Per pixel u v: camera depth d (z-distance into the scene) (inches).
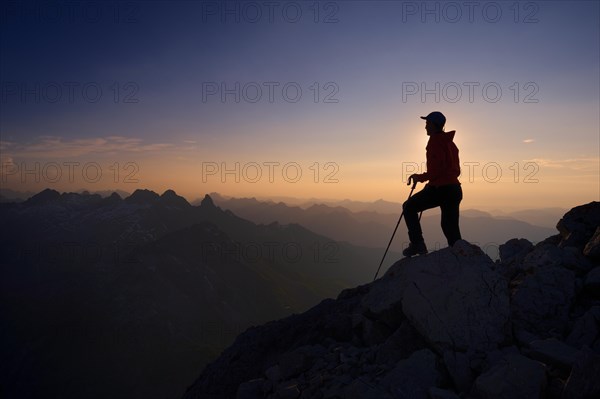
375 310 305.6
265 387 308.2
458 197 327.6
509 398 190.4
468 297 261.0
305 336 400.2
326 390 253.9
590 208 366.0
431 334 248.1
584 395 176.2
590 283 271.3
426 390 219.9
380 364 263.6
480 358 231.6
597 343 226.7
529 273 311.9
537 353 218.7
